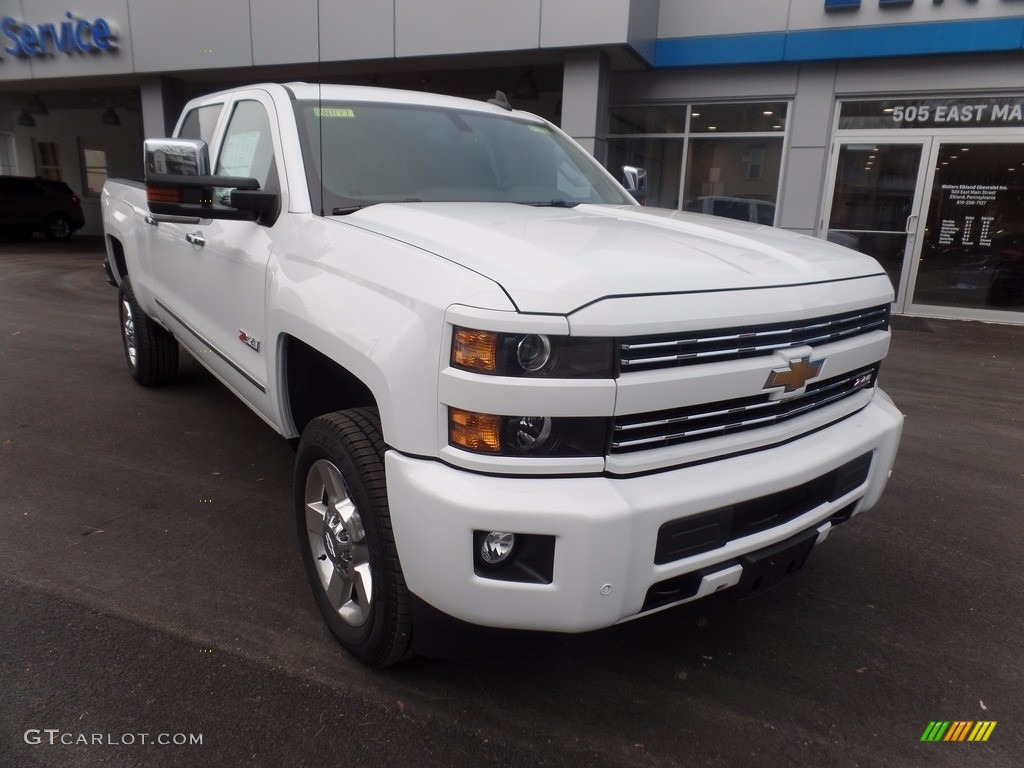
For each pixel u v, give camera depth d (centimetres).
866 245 1089
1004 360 793
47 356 660
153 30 1306
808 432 246
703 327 203
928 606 307
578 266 199
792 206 1105
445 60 1153
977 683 259
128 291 529
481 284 195
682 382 201
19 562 312
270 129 323
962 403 618
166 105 1380
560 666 260
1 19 1416
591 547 189
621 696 246
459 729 228
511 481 193
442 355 196
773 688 253
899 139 1041
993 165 1004
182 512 363
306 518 272
